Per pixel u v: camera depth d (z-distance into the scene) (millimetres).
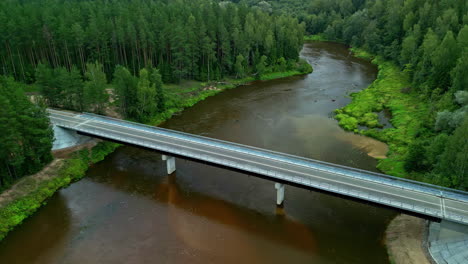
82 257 52438
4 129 59938
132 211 62469
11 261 52188
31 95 97250
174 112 107062
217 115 105250
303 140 88250
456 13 127375
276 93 123438
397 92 113875
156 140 73812
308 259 52062
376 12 171375
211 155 67312
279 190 61375
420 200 53500
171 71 121875
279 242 55312
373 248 53594
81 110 92438
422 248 50594
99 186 70062
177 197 66312
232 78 135625
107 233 57156
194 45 122750
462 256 46750
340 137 89750
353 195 53781
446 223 49594
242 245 54781
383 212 61188
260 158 66750
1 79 71062
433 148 67062
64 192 67875
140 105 95812
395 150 80500
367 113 101625
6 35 101438
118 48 119625
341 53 177500
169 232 57344
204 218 60719
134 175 73812
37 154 69438
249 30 137250
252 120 101250
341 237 55938
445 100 86688
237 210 62562
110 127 80688
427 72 107875
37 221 60094
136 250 53594
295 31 151250
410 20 141875
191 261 51594
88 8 127000
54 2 137250
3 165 63719
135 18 120875
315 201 64562
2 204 60594
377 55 162625
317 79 138625
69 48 112500
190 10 143750
